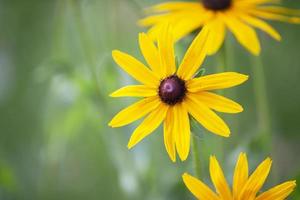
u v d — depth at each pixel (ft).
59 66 2.15
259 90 1.93
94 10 2.34
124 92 1.36
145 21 1.76
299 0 2.41
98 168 2.48
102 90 2.19
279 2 2.22
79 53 2.39
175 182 1.99
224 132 1.32
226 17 1.73
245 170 1.26
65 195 2.44
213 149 1.97
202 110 1.34
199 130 1.36
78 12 2.07
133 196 2.10
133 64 1.36
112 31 2.31
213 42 1.67
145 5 2.30
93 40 2.35
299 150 2.44
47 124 2.25
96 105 2.15
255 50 1.68
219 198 1.25
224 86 1.33
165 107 1.36
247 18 1.73
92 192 2.47
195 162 1.40
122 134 2.15
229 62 1.98
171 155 1.34
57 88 2.18
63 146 2.34
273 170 1.94
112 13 2.30
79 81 2.15
